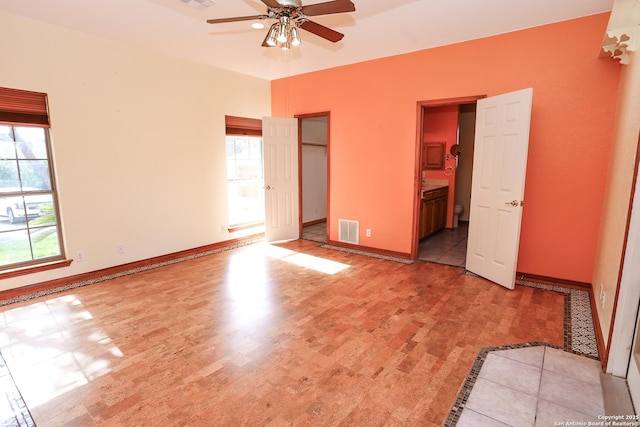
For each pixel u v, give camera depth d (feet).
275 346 8.23
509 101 11.12
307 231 21.50
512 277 11.39
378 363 7.54
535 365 7.45
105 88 12.71
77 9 10.13
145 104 13.93
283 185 18.52
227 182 17.51
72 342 8.43
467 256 13.50
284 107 18.74
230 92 17.10
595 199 10.98
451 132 21.20
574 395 6.51
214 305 10.52
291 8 7.55
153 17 10.71
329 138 17.08
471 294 11.23
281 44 9.56
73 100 11.94
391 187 15.31
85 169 12.44
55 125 11.60
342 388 6.73
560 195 11.51
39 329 9.06
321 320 9.52
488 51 12.28
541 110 11.52
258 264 14.66
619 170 8.63
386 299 10.90
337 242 17.62
